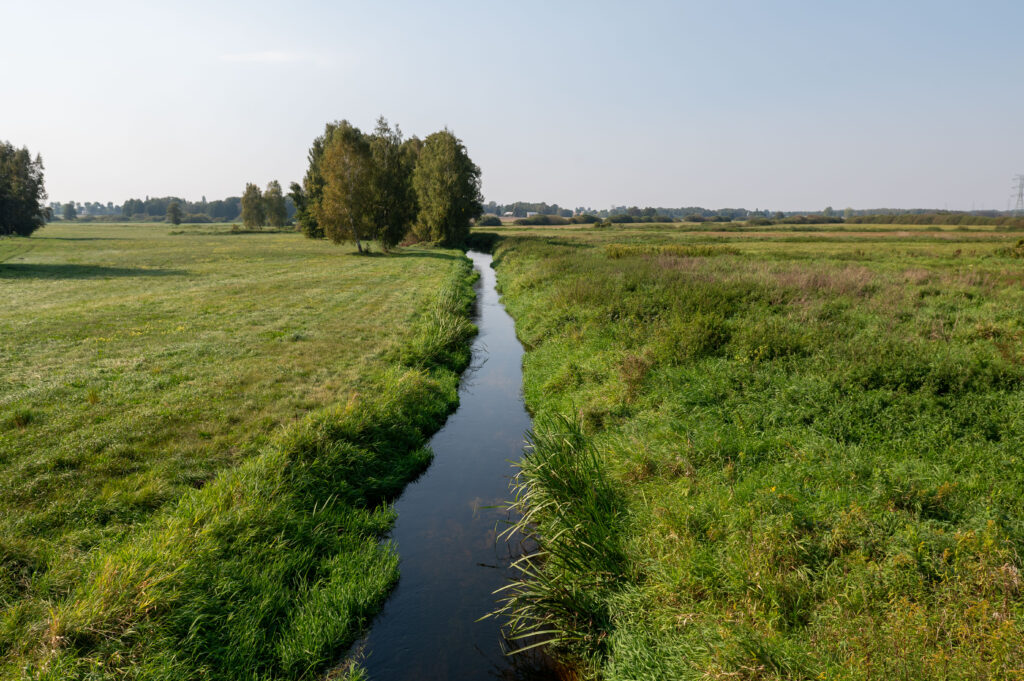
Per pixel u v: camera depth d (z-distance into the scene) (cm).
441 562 601
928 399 710
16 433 773
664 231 9331
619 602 478
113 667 384
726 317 1317
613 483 651
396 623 508
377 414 884
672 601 456
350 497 698
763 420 732
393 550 615
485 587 560
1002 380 755
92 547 519
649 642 429
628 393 898
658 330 1172
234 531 550
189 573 474
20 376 1045
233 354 1264
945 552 423
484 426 1007
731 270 2330
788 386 796
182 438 782
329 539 601
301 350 1314
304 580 524
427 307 1961
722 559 473
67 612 411
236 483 620
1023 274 2109
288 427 786
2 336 1407
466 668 453
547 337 1512
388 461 811
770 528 476
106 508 584
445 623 507
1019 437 618
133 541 523
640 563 509
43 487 624
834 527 479
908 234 7638
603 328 1330
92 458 703
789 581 435
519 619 511
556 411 960
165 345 1333
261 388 1014
